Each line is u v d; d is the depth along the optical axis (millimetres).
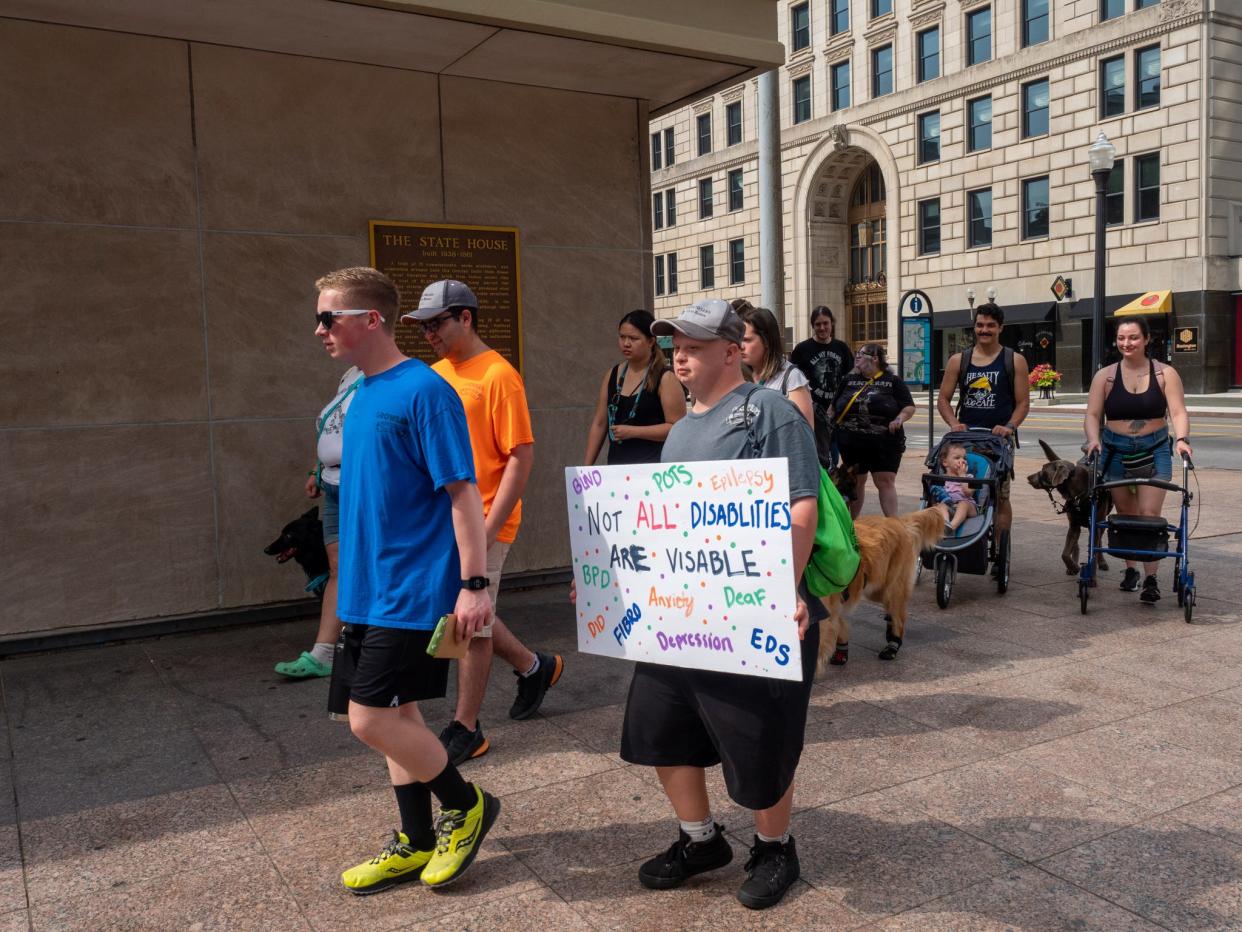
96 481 5770
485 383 3934
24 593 5629
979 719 4453
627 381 5164
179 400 5965
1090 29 34125
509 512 3924
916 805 3596
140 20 5453
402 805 3102
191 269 5953
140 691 5020
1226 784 3729
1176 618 6117
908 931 2797
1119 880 3053
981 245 38719
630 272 7441
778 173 10266
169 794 3805
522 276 7012
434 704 4809
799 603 2635
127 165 5746
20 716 4676
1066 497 7133
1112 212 34750
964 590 7047
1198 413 26328
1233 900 2928
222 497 6125
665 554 2838
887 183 41750
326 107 6285
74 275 5645
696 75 6711
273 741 4336
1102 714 4480
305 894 3066
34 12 5320
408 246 6582
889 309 42375
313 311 6324
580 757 4090
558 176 7098
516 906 2973
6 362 5504
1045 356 36781
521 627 6168
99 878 3180
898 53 40562
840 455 8211
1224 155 32281
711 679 2797
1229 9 31734
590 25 5719
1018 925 2818
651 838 3387
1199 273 32531
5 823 3576
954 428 7148
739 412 2768
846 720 4473
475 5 5355
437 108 6637
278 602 6355
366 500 2889
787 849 3016
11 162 5465
